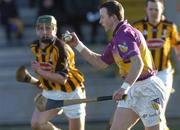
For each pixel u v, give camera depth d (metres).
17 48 40.00
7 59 37.91
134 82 16.50
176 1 31.77
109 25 17.06
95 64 18.23
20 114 30.39
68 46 19.45
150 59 17.30
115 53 17.00
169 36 22.45
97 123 29.94
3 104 30.48
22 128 29.52
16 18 40.81
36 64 18.98
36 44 19.27
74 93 19.64
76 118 19.91
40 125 19.64
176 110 30.45
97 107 30.25
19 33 41.03
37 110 19.80
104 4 17.03
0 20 43.94
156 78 17.38
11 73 35.00
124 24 16.92
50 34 18.98
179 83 30.52
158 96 17.27
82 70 35.28
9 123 30.25
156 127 17.41
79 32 38.12
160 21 22.45
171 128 28.53
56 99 19.52
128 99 17.22
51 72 19.06
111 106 30.34
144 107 17.23
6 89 30.47
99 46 38.50
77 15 37.19
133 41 16.59
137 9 33.53
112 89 31.20
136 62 16.34
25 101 30.44
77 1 37.12
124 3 33.56
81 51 18.28
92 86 31.23
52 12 36.41
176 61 31.61
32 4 48.62
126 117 17.30
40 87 20.20
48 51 19.06
